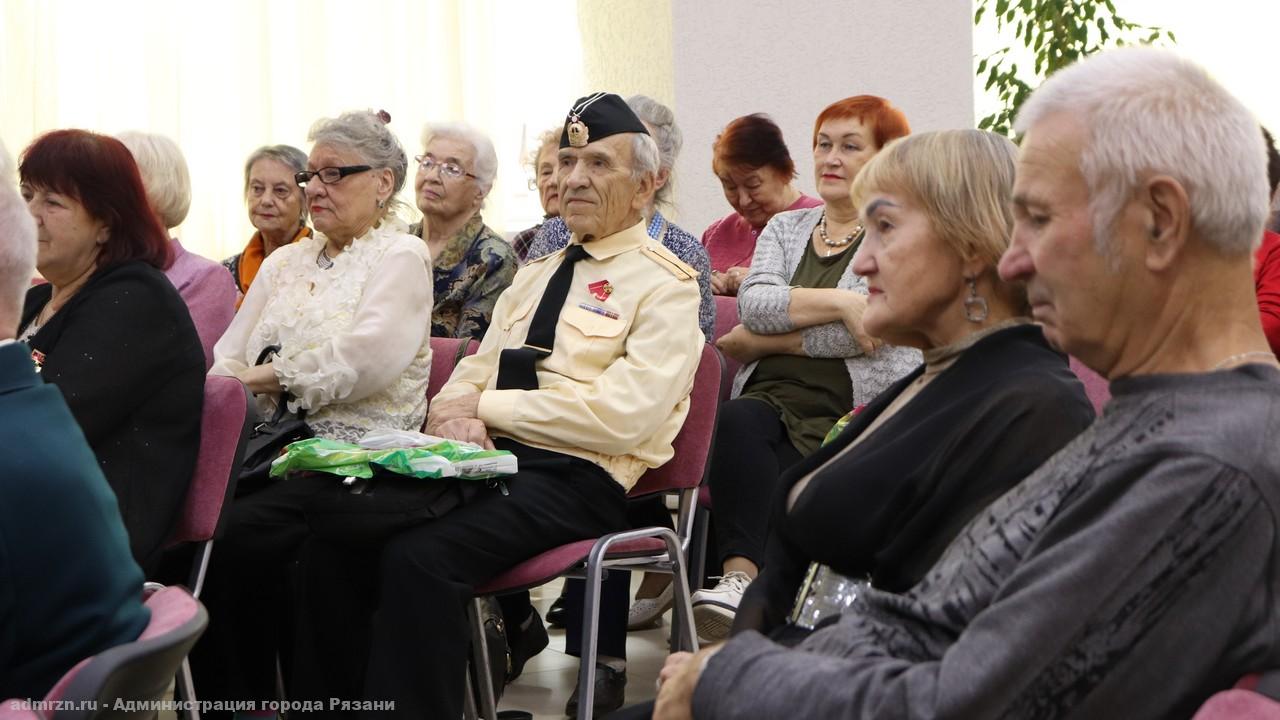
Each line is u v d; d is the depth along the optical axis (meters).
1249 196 1.08
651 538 2.72
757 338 3.38
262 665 3.02
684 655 1.44
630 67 6.32
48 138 2.67
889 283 1.60
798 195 4.47
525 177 6.86
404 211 6.11
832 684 1.17
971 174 1.55
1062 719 1.04
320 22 6.60
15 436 1.38
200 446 2.63
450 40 6.75
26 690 1.36
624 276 2.95
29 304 2.93
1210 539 1.00
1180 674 1.02
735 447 3.19
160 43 6.38
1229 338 1.09
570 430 2.73
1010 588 1.09
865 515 1.51
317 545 2.67
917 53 5.33
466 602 2.51
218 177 6.51
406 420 3.18
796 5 5.30
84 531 1.39
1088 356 1.16
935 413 1.51
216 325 3.73
